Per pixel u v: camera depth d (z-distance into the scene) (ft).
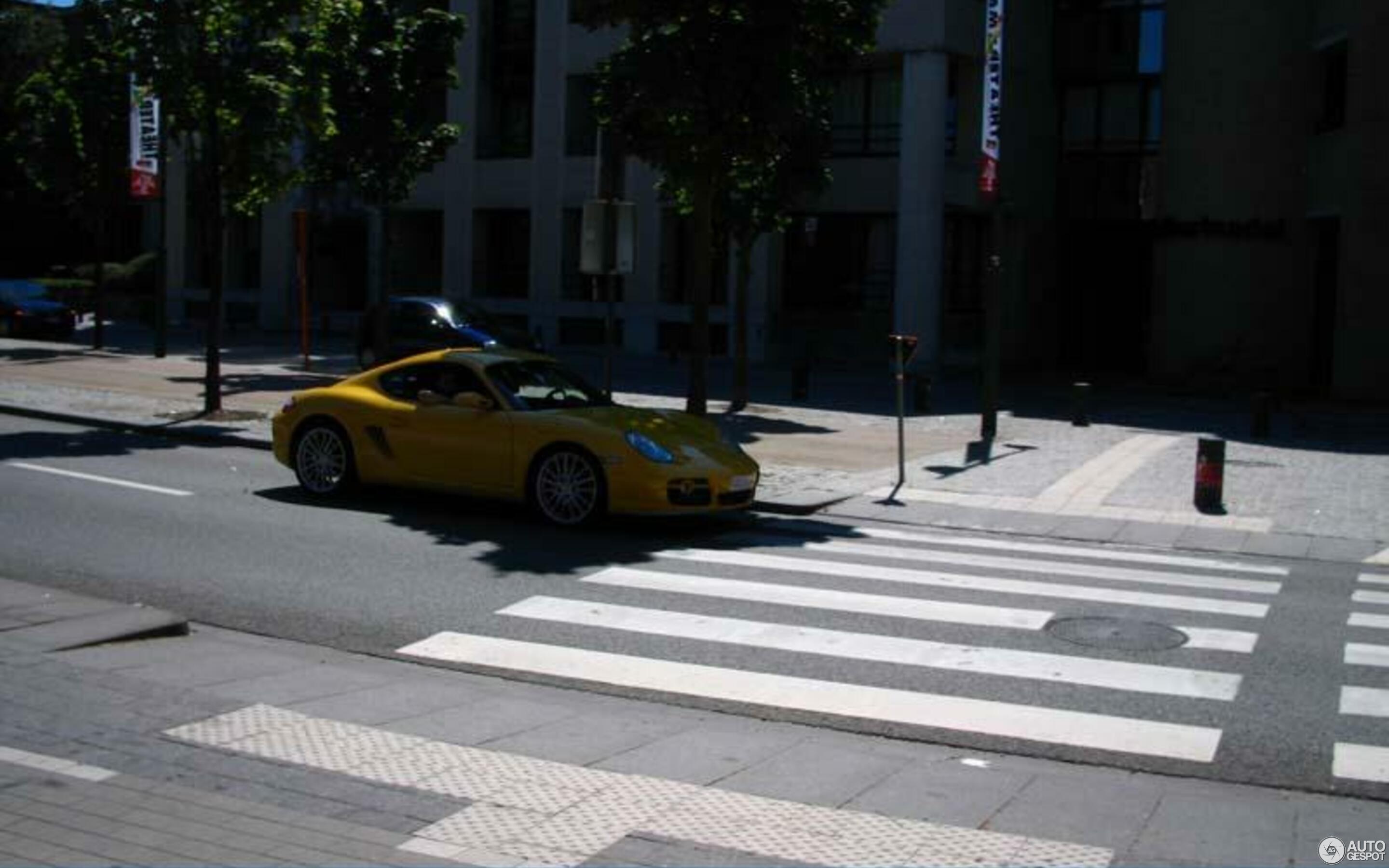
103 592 32.24
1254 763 21.80
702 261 56.24
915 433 71.82
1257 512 49.52
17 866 16.21
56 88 107.76
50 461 52.65
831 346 120.88
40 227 188.44
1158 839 18.17
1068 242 132.36
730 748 21.90
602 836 17.72
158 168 104.27
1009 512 48.73
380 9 84.07
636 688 25.54
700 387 56.34
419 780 19.77
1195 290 107.86
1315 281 107.34
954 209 121.70
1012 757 22.08
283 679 25.29
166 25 62.85
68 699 23.16
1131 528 46.34
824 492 50.65
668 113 53.72
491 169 142.72
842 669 26.91
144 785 19.20
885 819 18.66
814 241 125.18
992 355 68.33
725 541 41.32
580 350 132.67
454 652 27.84
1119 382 114.42
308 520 41.75
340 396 44.98
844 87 123.65
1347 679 26.76
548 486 41.39
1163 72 110.32
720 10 52.21
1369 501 52.19
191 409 70.38
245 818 18.04
